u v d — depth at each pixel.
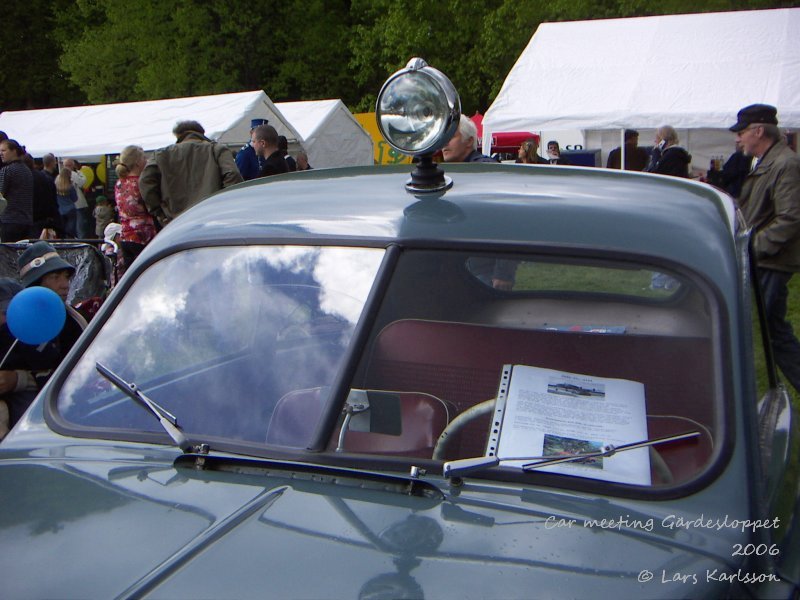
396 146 2.30
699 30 12.96
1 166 11.05
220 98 16.19
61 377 2.29
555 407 1.99
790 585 1.65
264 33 32.12
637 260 2.06
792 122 11.52
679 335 2.06
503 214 2.21
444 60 27.70
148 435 2.09
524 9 24.27
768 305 5.66
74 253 5.76
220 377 2.17
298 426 2.01
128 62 33.47
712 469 1.77
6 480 1.92
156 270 2.45
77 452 2.05
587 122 12.23
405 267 2.17
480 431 2.00
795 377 5.47
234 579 1.47
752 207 6.07
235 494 1.77
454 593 1.45
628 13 21.25
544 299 2.29
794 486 2.11
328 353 2.11
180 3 32.12
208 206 2.63
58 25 38.34
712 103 11.83
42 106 41.69
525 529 1.63
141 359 2.28
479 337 2.18
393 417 2.01
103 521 1.69
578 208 2.21
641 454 1.84
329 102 17.73
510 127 12.53
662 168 11.81
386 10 30.77
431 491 1.77
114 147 15.61
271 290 2.27
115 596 1.46
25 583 1.53
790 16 12.75
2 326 3.86
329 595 1.44
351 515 1.67
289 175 2.84
